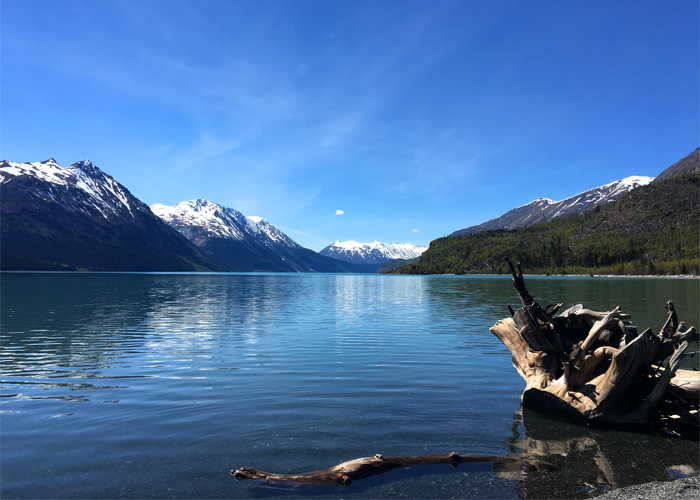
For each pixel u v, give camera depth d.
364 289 92.00
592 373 10.89
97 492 6.75
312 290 86.56
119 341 21.97
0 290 66.50
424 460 7.96
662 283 114.44
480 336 23.89
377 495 6.81
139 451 8.32
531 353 12.03
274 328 27.42
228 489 6.88
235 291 77.56
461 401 11.75
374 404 11.38
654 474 7.76
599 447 8.95
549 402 10.87
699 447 9.07
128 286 89.31
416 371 15.27
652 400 10.26
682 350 10.28
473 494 6.88
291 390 12.70
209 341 22.02
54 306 42.22
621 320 11.15
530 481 7.35
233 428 9.55
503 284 117.06
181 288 85.31
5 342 21.52
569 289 79.94
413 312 38.91
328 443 8.80
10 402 11.45
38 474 7.33
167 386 13.14
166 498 6.61
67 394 12.23
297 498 6.68
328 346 20.55
